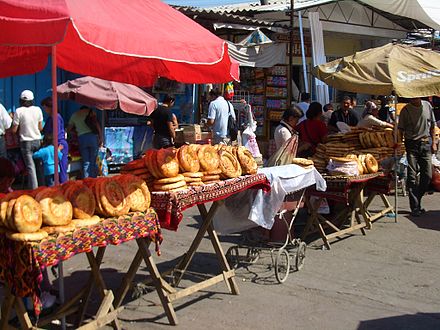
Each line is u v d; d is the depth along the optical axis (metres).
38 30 3.75
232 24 14.31
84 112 11.35
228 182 5.40
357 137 9.02
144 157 4.92
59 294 5.08
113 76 6.78
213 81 6.13
